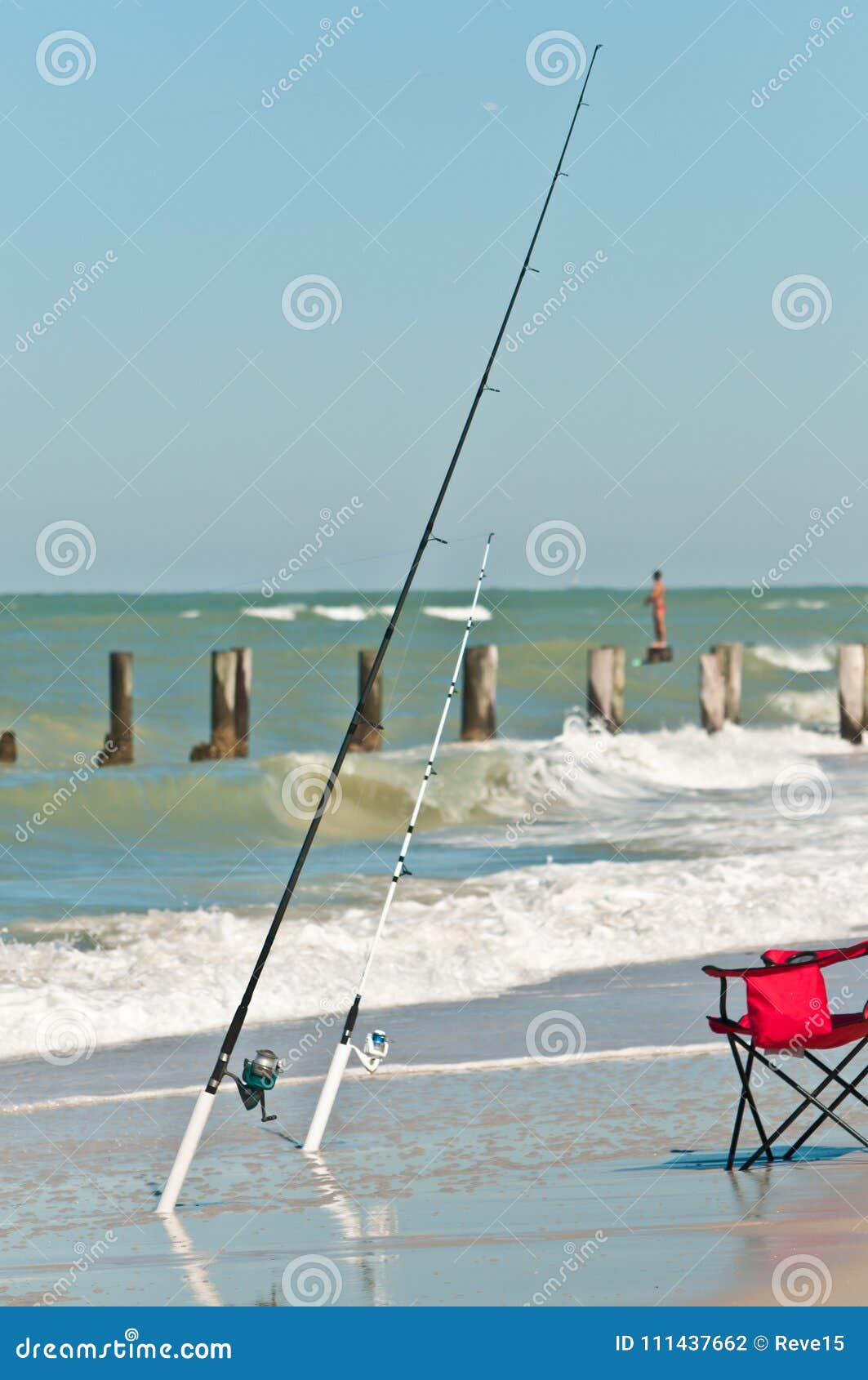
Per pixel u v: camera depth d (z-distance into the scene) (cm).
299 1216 502
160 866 1398
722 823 1623
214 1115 648
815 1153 559
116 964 934
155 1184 549
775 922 1077
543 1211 493
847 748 2423
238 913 1136
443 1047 759
